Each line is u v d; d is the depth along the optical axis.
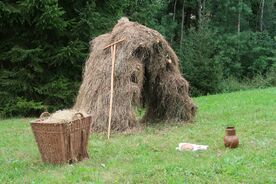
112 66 10.95
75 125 7.71
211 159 7.31
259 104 15.35
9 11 16.84
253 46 39.34
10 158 8.46
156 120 12.19
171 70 12.00
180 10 44.00
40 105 17.59
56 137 7.51
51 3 17.00
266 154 7.52
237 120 11.73
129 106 10.73
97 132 10.52
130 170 6.89
